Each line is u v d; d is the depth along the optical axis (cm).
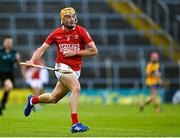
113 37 9694
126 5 10106
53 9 9875
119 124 3866
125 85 9106
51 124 3747
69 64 2805
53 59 8950
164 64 9419
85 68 9100
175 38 9906
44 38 9494
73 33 2802
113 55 9406
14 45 9256
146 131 3172
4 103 5475
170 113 5656
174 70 9406
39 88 6938
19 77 8750
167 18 9950
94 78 9044
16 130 3156
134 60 9400
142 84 9081
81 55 2798
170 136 2773
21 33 9431
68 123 3859
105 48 9475
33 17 9700
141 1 10175
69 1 9975
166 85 7269
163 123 3969
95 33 9675
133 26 9844
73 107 2752
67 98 8038
